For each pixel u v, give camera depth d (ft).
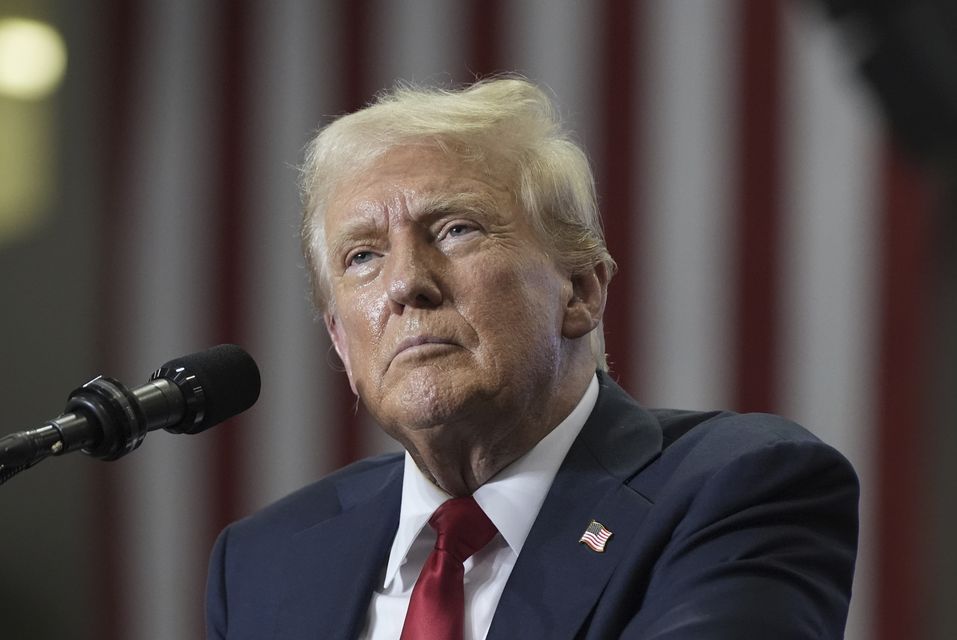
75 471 67.56
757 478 20.95
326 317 24.97
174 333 67.21
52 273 69.67
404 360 21.98
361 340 22.66
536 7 63.93
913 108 30.17
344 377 64.85
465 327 21.94
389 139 23.21
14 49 69.97
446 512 22.97
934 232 58.70
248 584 25.46
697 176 61.46
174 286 67.41
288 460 64.80
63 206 69.72
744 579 19.65
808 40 60.49
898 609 57.93
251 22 67.62
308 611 24.04
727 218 61.00
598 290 24.16
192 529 65.46
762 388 60.08
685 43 62.13
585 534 21.86
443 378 21.76
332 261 23.41
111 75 69.10
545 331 22.68
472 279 22.09
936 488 57.98
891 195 59.26
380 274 22.66
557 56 63.41
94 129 69.41
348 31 66.13
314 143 24.73
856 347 59.26
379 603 23.61
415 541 23.47
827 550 20.58
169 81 68.33
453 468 23.00
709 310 60.80
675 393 60.85
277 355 65.67
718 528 20.57
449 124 23.11
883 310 59.16
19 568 67.51
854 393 59.16
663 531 21.09
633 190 62.03
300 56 66.69
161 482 66.03
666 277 61.36
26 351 69.51
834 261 59.77
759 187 60.75
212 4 68.13
